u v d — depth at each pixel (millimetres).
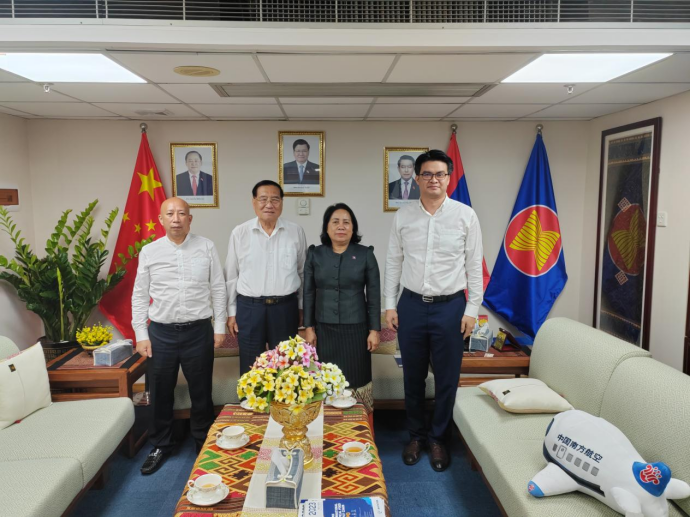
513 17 2172
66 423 2609
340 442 2180
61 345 3623
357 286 2947
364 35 2129
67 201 4031
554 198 4148
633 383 2189
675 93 3049
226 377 3371
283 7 2123
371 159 4102
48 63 2354
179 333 2875
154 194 3980
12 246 3688
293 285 3080
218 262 3064
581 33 2146
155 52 2193
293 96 3088
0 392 2561
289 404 1863
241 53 2211
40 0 2061
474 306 2822
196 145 4035
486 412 2701
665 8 2172
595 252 4012
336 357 2969
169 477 2850
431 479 2789
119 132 4008
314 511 1688
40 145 3975
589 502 1883
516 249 4145
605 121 3877
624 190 3607
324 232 3004
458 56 2277
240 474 1937
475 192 4180
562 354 2770
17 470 2166
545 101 3287
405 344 2904
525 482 2047
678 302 3074
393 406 3414
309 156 4078
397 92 2992
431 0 2150
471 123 4109
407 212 2875
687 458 1788
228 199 4102
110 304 4059
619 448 1867
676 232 3096
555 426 2115
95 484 2730
